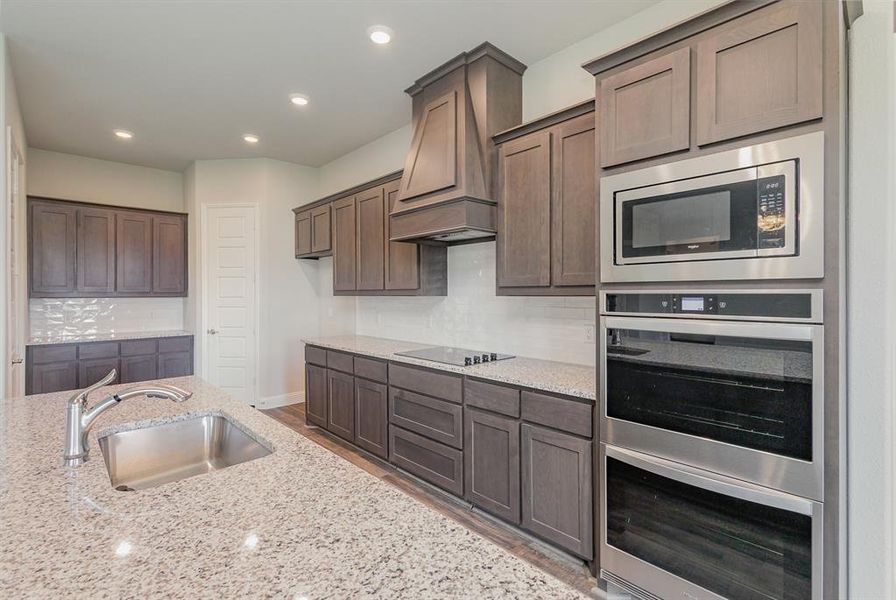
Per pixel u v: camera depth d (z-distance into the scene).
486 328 3.36
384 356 3.30
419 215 3.02
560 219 2.45
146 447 1.64
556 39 2.74
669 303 1.72
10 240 2.83
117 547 0.83
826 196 1.37
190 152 4.81
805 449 1.41
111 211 4.75
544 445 2.22
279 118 3.93
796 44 1.42
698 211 1.63
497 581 0.74
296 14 2.49
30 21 2.52
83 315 4.85
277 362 5.09
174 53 2.88
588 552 2.04
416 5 2.42
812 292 1.40
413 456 3.05
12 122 2.96
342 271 4.24
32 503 1.00
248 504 1.00
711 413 1.61
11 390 2.84
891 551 1.39
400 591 0.71
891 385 1.39
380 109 3.75
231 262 5.05
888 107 1.38
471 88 2.90
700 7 2.27
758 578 1.50
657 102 1.75
